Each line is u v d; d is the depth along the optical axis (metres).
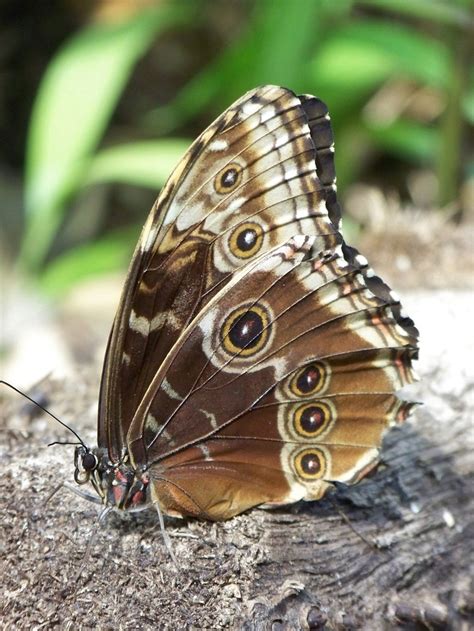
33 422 0.54
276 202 0.51
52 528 0.51
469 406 0.55
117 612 0.50
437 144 0.68
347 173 0.75
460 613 0.52
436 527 0.53
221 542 0.51
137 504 0.51
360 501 0.53
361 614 0.51
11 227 0.83
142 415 0.51
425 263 0.59
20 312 0.74
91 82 0.62
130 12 0.87
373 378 0.51
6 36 0.89
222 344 0.51
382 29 0.65
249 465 0.52
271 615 0.51
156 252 0.50
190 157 0.50
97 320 0.72
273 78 0.64
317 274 0.51
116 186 0.86
